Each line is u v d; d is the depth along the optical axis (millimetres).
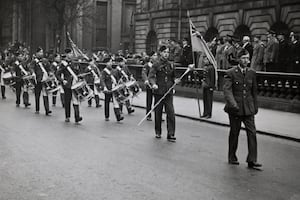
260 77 19344
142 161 9180
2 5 66000
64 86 14250
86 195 6867
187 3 39875
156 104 11898
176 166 8867
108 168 8508
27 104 18078
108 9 63188
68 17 49562
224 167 8945
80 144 10719
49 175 7910
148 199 6762
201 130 13625
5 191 6984
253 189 7500
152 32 43719
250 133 8992
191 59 23641
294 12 27328
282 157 10125
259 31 30234
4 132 12031
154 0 43781
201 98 22453
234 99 9023
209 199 6867
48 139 11211
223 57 20969
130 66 27359
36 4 52938
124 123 14492
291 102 17766
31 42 54250
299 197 7137
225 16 33781
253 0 30781
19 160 8938
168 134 11648
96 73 19312
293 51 19625
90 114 16578
